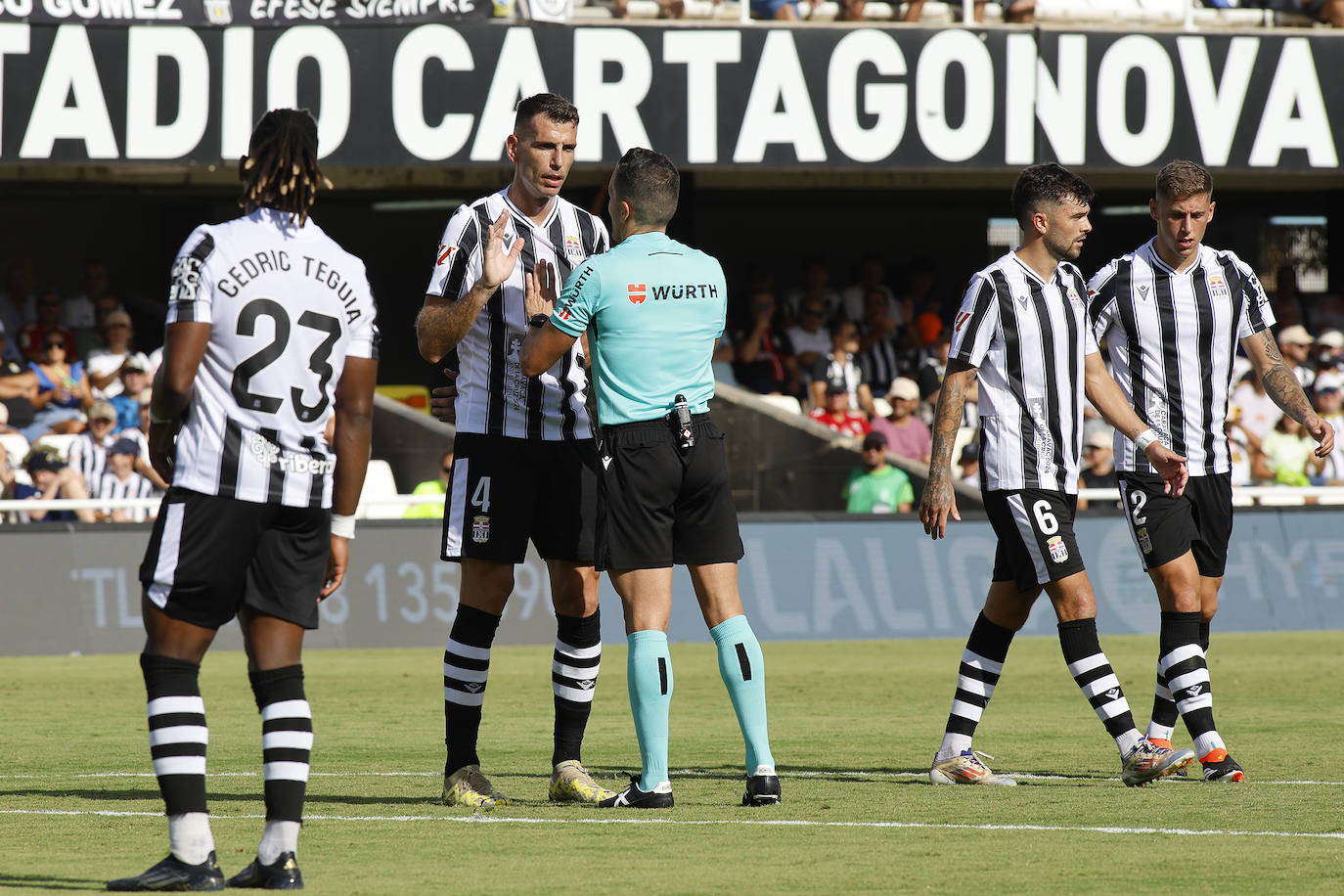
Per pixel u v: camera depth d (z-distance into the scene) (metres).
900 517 49.31
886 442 56.06
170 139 48.31
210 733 27.61
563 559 19.94
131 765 23.81
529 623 46.31
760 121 50.91
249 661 14.52
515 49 49.47
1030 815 18.50
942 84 51.72
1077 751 24.97
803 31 51.03
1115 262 23.48
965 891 14.00
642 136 50.31
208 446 14.03
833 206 71.06
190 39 48.31
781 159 51.06
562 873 14.91
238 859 15.74
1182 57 52.59
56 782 21.91
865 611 48.31
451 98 49.22
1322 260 71.25
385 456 51.06
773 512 50.09
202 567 13.97
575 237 20.58
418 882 14.41
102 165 48.59
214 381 14.09
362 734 27.67
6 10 47.34
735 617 19.16
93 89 47.88
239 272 14.09
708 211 70.81
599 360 18.80
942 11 53.75
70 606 43.75
